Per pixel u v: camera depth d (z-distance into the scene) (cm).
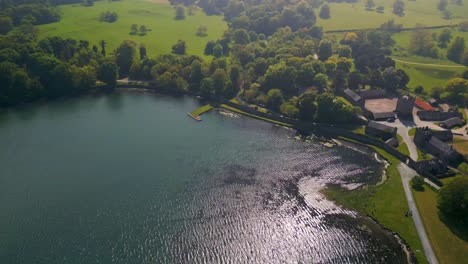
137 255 15375
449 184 16912
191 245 15925
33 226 16712
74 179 19788
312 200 18562
